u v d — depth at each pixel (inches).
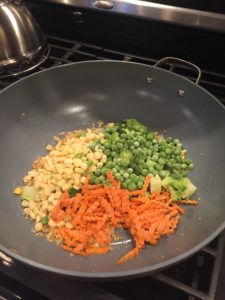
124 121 14.8
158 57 17.1
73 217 11.6
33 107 14.7
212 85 15.3
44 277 9.5
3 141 13.6
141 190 12.4
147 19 15.7
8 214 11.7
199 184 12.4
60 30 18.3
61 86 15.0
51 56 17.0
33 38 15.5
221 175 12.0
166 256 9.8
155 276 9.4
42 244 10.8
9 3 15.0
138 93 15.1
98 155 13.7
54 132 14.8
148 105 15.0
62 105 15.2
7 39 14.7
